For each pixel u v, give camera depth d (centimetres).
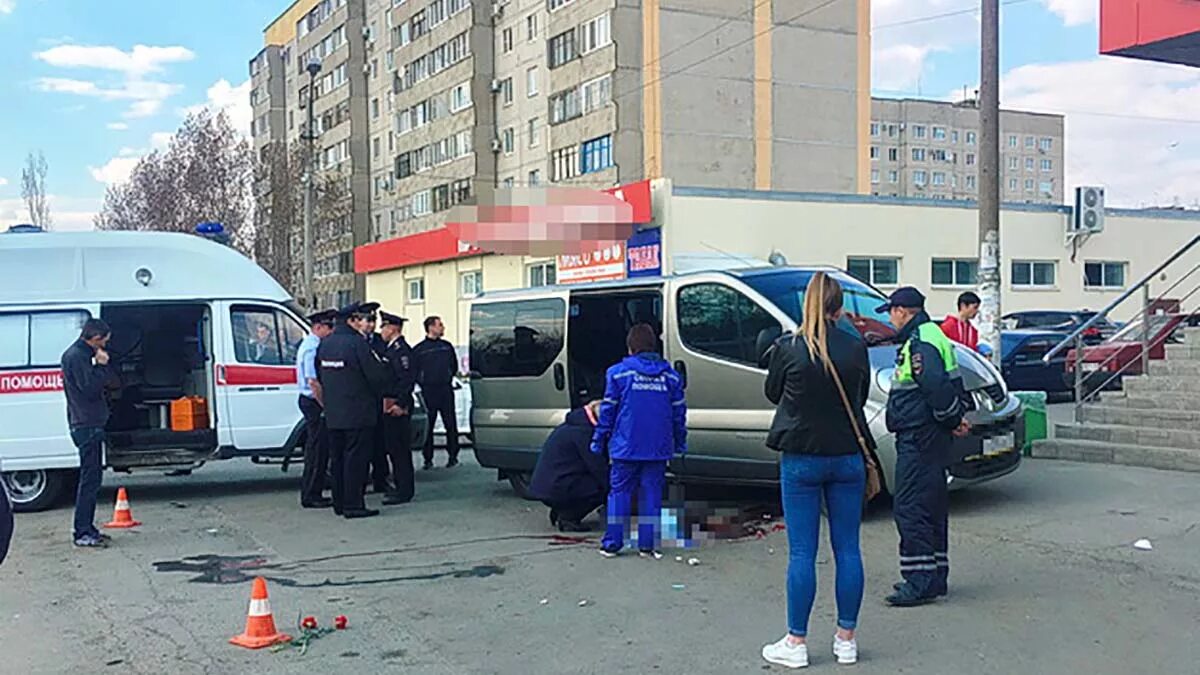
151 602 689
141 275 1123
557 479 876
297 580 741
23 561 820
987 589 648
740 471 900
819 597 648
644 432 772
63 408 1074
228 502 1102
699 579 707
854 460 518
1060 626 573
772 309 881
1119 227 3155
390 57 6556
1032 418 1172
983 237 1342
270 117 8181
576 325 1015
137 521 992
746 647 557
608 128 4609
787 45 4906
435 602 671
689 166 4697
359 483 976
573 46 4825
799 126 4941
